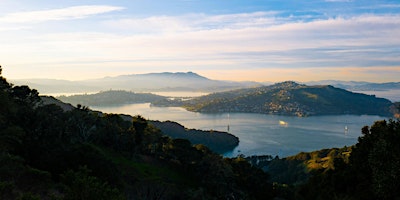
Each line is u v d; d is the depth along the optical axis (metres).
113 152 52.22
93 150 31.17
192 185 49.03
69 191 14.09
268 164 117.88
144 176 41.38
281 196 56.56
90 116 53.16
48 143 32.69
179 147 58.06
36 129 35.56
